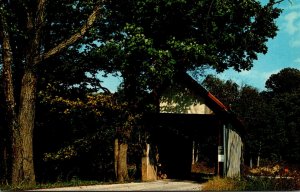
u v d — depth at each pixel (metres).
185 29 24.38
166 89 28.52
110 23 26.33
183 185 24.95
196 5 23.14
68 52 27.75
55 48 22.83
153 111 27.59
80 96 28.42
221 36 24.67
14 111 22.62
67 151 27.41
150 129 28.61
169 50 23.38
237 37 25.78
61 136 28.98
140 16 23.61
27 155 22.52
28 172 22.50
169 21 23.77
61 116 27.92
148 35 24.14
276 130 60.44
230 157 31.53
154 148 29.64
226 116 28.22
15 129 22.45
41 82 27.59
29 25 22.91
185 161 36.12
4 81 22.66
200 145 58.84
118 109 26.58
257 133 60.00
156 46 24.20
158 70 23.23
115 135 26.98
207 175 37.62
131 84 25.55
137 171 29.78
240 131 36.00
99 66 27.78
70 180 28.20
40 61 22.64
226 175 29.73
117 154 27.25
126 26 23.44
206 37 24.27
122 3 24.64
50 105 27.80
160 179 30.28
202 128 32.72
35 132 28.95
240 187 21.14
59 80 28.25
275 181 21.11
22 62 26.84
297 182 21.02
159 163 30.72
